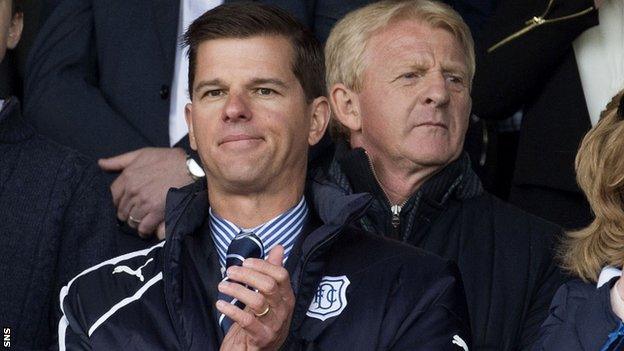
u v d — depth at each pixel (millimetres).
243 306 14492
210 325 14430
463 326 14633
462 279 16344
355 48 17828
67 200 16641
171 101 19516
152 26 19750
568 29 19078
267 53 14805
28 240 16406
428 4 17797
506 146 20641
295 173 14984
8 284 16281
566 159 19250
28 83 20031
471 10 21016
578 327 15000
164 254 14758
